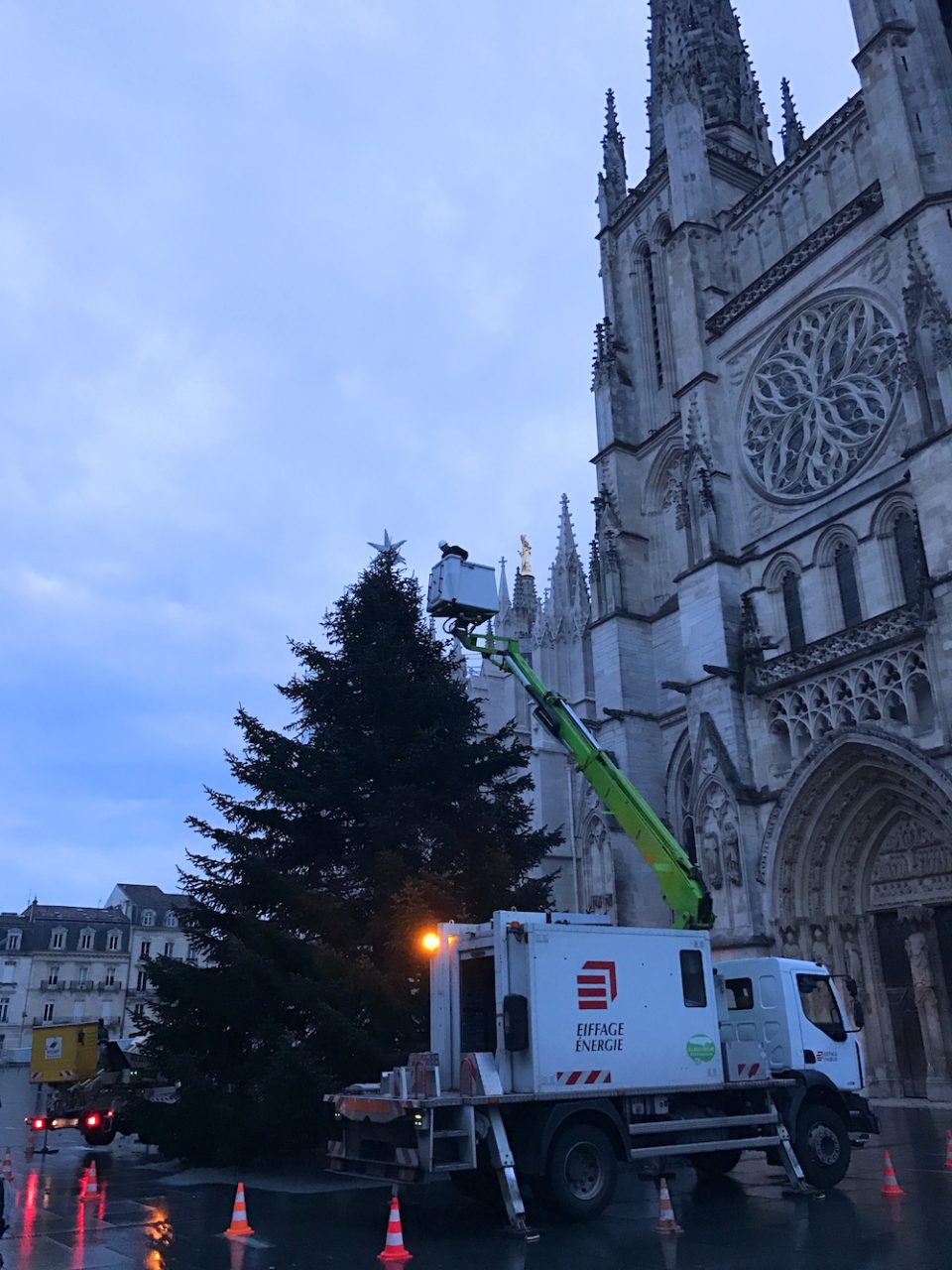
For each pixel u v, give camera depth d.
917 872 33.25
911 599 34.06
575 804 54.53
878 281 37.66
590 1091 15.91
